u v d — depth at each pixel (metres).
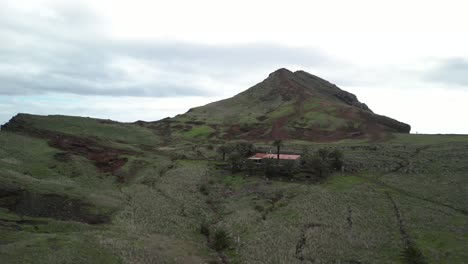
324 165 103.56
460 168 100.38
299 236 64.56
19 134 124.94
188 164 114.50
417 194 85.19
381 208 75.88
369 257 56.19
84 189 82.00
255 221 73.12
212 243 64.88
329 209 76.19
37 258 44.84
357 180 97.56
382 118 199.75
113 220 67.69
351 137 172.00
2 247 46.00
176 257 54.97
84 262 46.69
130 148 130.12
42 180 80.81
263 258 57.44
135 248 54.06
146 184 94.06
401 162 112.88
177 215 75.31
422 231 64.12
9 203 63.22
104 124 182.62
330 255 57.22
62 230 58.34
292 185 94.06
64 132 147.62
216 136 194.75
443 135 162.50
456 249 56.19
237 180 101.00
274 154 121.88
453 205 77.44
